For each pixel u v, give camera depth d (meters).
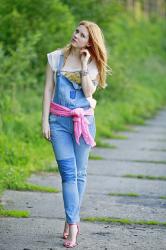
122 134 26.02
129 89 36.25
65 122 10.16
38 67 25.14
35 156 17.19
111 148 21.61
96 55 10.23
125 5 58.75
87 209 12.60
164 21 70.06
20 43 22.33
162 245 10.35
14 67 21.58
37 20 24.80
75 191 10.11
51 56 10.26
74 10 30.69
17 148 17.22
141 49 51.84
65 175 10.13
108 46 33.31
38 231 10.84
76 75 10.18
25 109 23.22
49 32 24.89
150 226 11.52
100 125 25.16
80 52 10.10
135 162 18.84
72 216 10.05
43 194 13.81
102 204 13.11
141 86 42.97
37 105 24.12
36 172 16.33
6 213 11.85
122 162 18.73
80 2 30.61
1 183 13.91
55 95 10.24
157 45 59.97
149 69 50.31
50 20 25.03
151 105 39.41
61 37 25.06
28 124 20.22
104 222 11.64
